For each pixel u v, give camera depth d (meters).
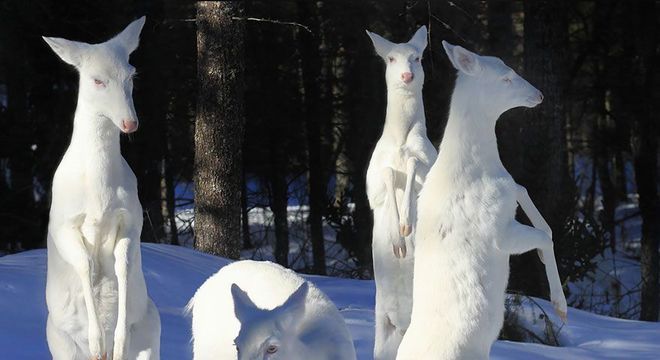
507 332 21.12
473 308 12.22
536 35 35.97
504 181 12.58
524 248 12.53
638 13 43.19
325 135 45.88
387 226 16.11
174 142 42.12
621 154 58.59
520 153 36.12
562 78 36.25
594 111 49.16
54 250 13.28
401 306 16.06
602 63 49.56
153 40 38.91
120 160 13.22
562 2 36.31
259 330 9.62
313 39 43.59
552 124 35.62
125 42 13.22
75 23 36.66
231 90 27.20
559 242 33.78
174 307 19.12
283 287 11.53
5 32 36.16
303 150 45.84
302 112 45.25
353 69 44.84
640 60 45.06
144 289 13.36
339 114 46.12
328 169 46.69
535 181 34.81
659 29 44.16
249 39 43.34
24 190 37.47
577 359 18.16
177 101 40.84
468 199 12.40
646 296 40.28
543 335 21.09
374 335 18.08
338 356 10.95
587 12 50.41
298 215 54.25
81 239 13.02
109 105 12.78
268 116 44.22
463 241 12.33
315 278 24.91
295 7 44.72
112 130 13.02
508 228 12.46
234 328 11.26
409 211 15.76
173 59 40.22
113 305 13.28
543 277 32.97
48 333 13.69
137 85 38.69
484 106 12.56
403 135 16.50
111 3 37.31
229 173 27.27
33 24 36.34
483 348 12.39
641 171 42.56
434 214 12.47
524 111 35.81
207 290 12.09
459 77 12.78
